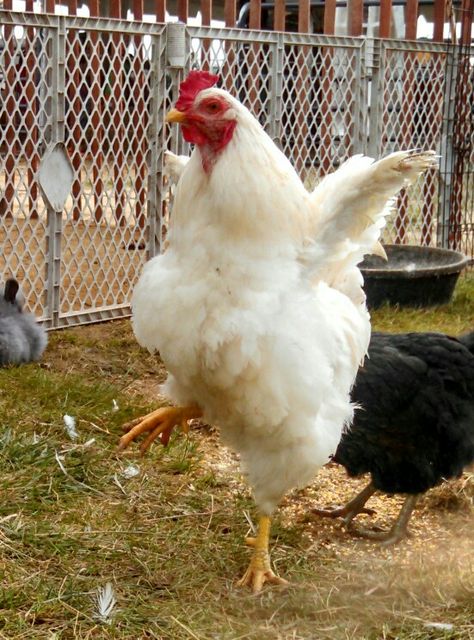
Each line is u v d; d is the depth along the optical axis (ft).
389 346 10.04
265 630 9.12
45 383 11.47
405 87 15.07
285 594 9.42
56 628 8.94
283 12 14.83
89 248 13.65
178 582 9.48
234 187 9.00
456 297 14.28
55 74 12.60
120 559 9.64
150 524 9.99
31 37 13.69
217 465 10.72
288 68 14.03
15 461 10.41
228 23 14.80
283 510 10.33
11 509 9.95
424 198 15.49
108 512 10.07
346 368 9.37
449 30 16.48
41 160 12.62
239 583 9.52
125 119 13.91
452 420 9.95
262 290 9.07
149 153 13.43
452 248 15.65
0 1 16.46
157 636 8.94
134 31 13.02
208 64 13.56
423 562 9.71
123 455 10.68
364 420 9.84
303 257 9.19
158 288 9.20
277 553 9.82
